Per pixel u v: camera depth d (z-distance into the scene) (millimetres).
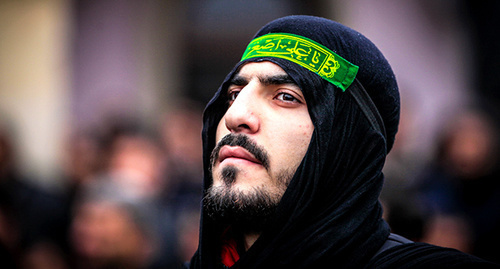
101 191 4512
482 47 8219
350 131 2223
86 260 4117
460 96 8000
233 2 8078
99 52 8094
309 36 2264
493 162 4617
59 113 7996
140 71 8047
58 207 5031
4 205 4910
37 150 7945
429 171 4945
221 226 2336
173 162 6004
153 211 4578
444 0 8125
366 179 2207
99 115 7512
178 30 8125
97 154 5441
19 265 4605
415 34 7957
